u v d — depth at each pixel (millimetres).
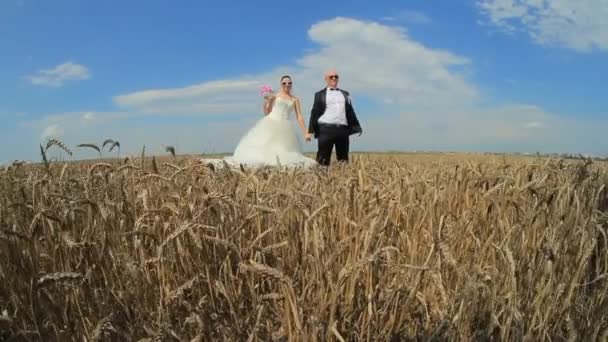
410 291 2922
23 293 3004
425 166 5129
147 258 3104
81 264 3139
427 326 2975
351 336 2787
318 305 2605
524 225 3660
